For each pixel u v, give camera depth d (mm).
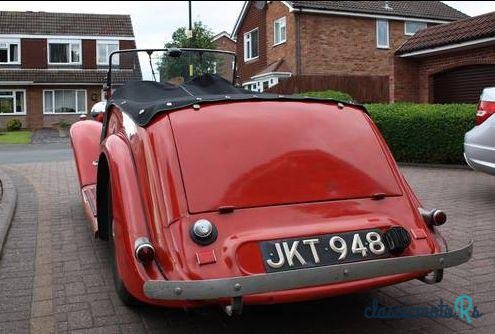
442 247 3391
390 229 3162
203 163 3254
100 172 4230
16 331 3502
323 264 2938
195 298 2689
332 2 25266
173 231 3014
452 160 10516
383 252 3074
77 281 4395
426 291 4094
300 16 24297
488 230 5672
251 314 3746
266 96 3756
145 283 2805
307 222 3139
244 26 29531
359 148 3605
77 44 36906
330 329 3516
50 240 5590
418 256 3016
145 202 3246
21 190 8516
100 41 37188
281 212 3158
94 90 36438
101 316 3715
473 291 4066
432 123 10594
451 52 16453
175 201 3105
